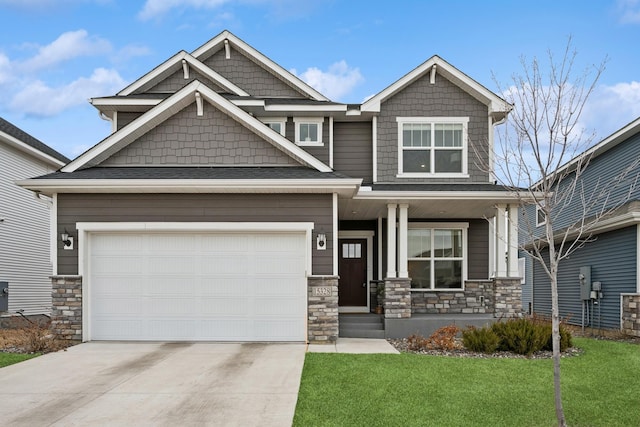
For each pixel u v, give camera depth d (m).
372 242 14.47
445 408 5.82
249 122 11.15
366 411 5.69
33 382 7.04
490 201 11.84
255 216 10.45
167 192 10.38
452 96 13.70
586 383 6.98
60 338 10.23
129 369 7.80
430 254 14.02
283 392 6.45
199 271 10.48
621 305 13.14
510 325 9.66
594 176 16.58
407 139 13.69
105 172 10.76
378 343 10.51
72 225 10.40
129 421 5.41
